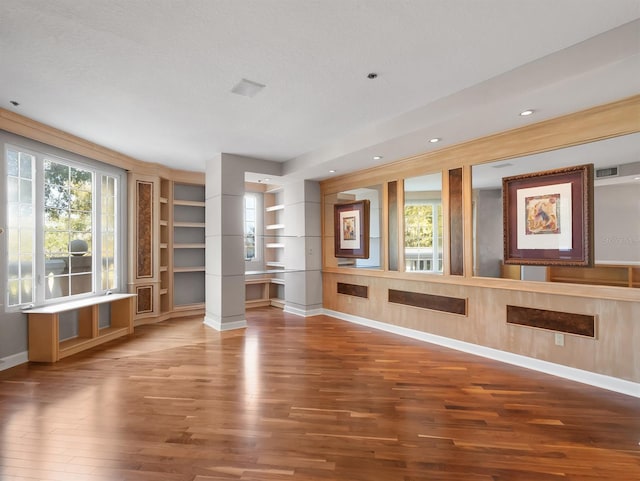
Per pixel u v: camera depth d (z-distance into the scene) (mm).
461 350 4262
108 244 5305
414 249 4836
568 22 2197
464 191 4145
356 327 5500
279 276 7195
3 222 3730
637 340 2920
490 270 3951
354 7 2055
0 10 2047
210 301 5641
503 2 2006
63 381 3342
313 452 2172
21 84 3018
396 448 2213
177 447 2229
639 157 2840
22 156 3977
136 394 3033
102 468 2020
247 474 1964
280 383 3270
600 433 2375
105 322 5168
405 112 3697
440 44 2451
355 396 2979
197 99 3344
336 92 3211
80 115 3740
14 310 3822
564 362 3369
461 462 2066
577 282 3254
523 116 3229
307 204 6391
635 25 2188
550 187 3424
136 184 5699
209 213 5633
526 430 2418
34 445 2254
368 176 5496
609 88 2631
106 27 2230
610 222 3039
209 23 2199
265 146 4973
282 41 2410
